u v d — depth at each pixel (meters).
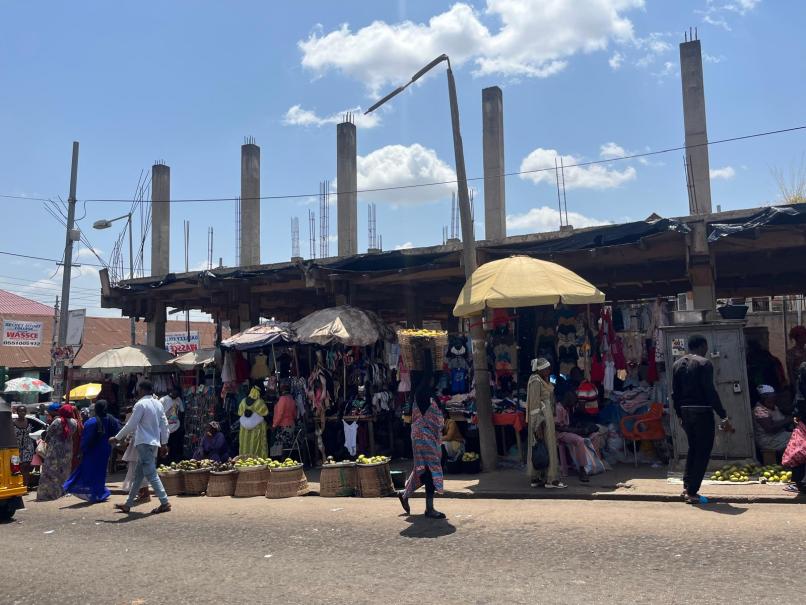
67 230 18.67
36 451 12.96
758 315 24.34
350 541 6.91
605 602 4.67
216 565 6.24
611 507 8.03
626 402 11.49
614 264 13.44
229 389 14.05
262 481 10.47
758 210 10.39
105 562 6.61
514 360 12.13
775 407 9.84
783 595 4.65
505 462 11.62
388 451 13.37
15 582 6.05
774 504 7.76
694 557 5.66
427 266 13.13
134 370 15.27
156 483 9.40
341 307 13.42
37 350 31.19
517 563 5.75
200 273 15.62
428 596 4.98
